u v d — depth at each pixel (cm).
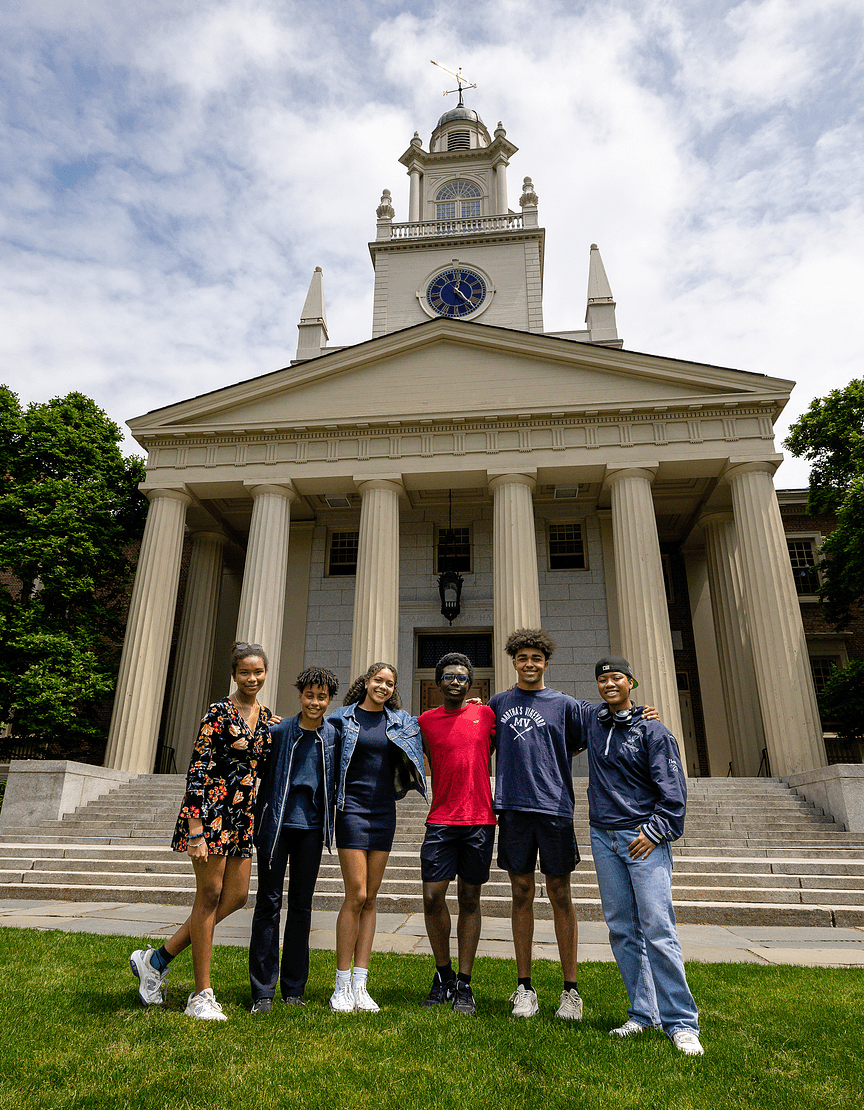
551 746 489
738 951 718
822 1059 372
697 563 2461
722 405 1961
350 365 2141
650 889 421
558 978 557
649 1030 416
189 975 527
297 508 2378
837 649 2506
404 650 2303
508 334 2103
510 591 1872
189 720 2217
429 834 497
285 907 998
